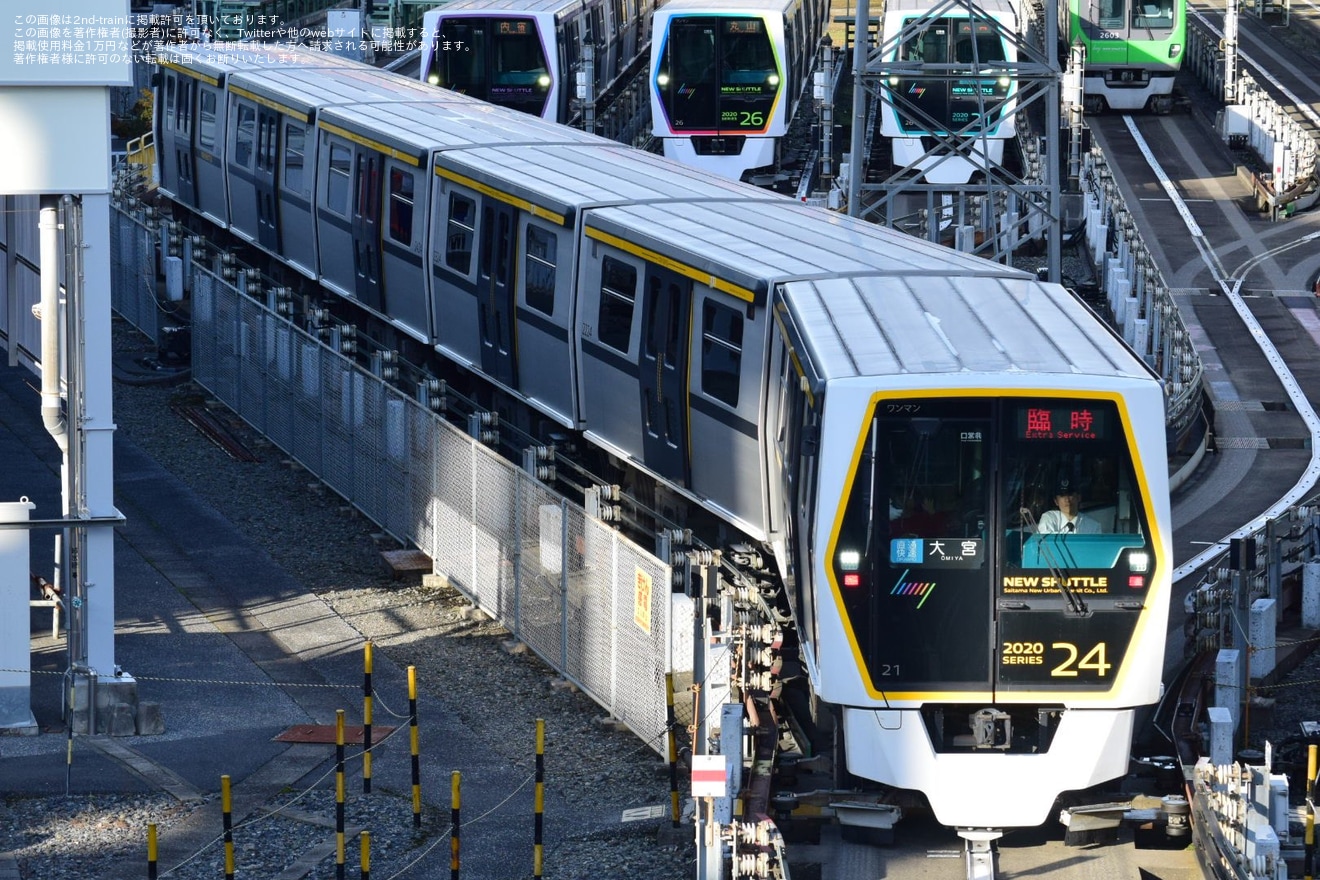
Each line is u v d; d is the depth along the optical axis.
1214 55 145.00
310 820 41.44
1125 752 39.09
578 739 46.78
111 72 45.06
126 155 109.69
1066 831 39.22
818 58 138.38
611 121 121.88
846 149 123.38
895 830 40.03
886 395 38.44
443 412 63.81
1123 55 136.75
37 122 44.94
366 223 74.06
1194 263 99.25
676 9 107.19
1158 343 77.94
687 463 54.00
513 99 109.19
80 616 46.25
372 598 57.00
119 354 82.06
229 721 47.19
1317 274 96.75
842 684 38.81
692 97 107.62
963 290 47.84
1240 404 76.75
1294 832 38.56
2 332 60.88
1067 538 38.56
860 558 38.59
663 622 44.59
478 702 49.16
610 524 51.44
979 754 38.56
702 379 52.41
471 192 65.94
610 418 58.84
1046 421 38.50
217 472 68.56
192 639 52.97
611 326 57.72
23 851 39.44
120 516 46.00
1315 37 182.12
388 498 61.41
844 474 38.56
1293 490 66.69
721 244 53.81
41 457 68.94
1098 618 38.66
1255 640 48.00
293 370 68.50
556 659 50.66
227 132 88.31
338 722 38.97
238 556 60.28
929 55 107.56
